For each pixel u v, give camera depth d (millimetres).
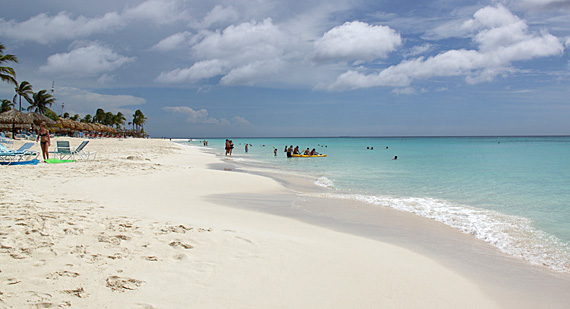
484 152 47469
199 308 3043
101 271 3578
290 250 4969
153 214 6684
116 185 10328
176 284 3469
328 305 3408
